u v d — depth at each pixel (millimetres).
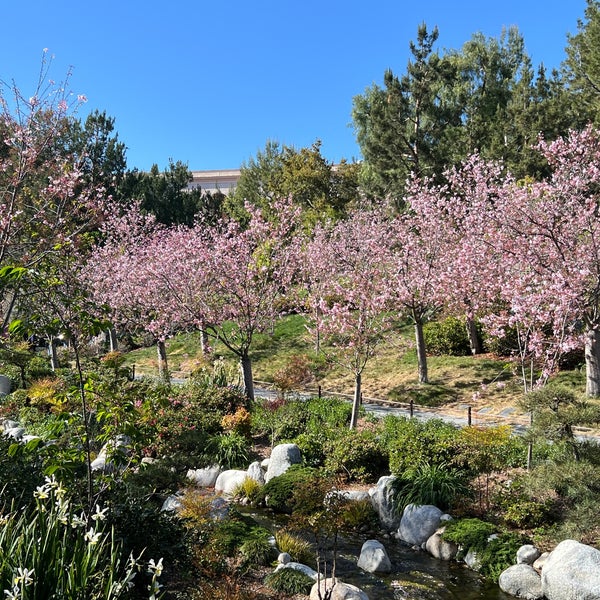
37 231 13547
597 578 8039
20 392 21156
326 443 14125
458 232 22859
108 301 26031
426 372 21344
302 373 22891
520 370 20531
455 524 10414
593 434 14953
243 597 7305
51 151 18156
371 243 23031
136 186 40281
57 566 4719
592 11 29938
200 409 17250
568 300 14945
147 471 10398
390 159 35531
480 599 8711
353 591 8117
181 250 21656
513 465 12625
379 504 11578
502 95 41250
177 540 7918
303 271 25078
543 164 30547
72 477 6133
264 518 11641
